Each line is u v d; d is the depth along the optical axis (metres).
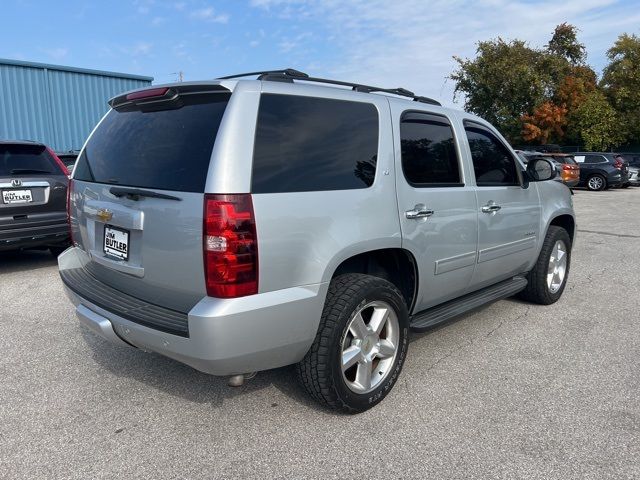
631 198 18.75
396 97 3.39
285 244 2.52
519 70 30.83
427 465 2.54
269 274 2.47
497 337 4.29
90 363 3.71
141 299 2.84
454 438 2.78
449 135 3.71
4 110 13.25
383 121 3.14
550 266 5.12
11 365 3.68
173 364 3.70
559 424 2.92
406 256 3.29
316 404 3.12
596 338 4.27
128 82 15.73
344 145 2.88
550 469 2.51
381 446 2.70
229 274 2.35
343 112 2.94
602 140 33.53
